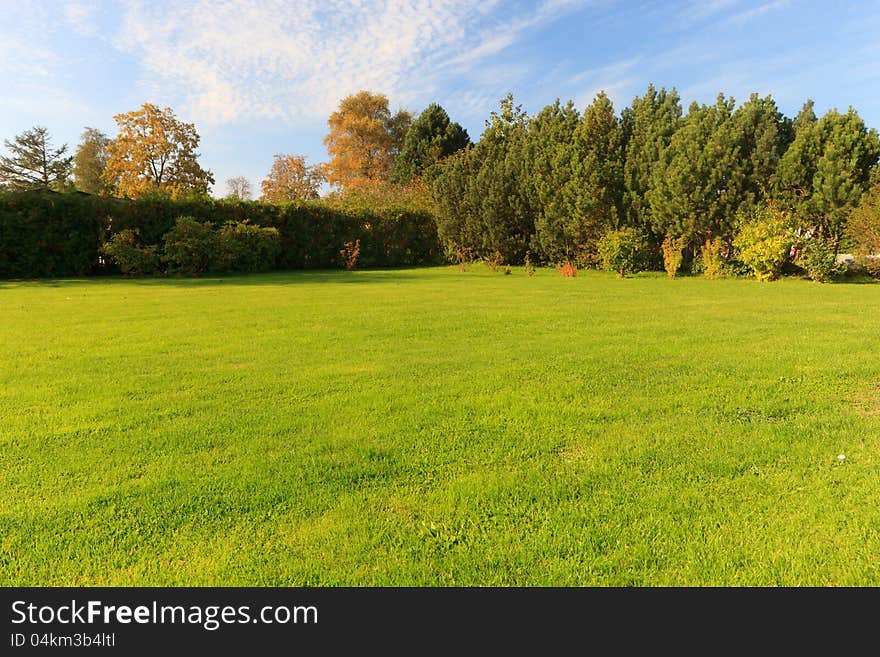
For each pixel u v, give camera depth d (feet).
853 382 14.29
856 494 8.24
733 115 56.59
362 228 75.72
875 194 45.34
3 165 153.48
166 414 12.07
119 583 6.35
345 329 23.12
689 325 23.82
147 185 106.32
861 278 49.85
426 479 8.91
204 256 60.39
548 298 35.45
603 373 15.39
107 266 59.67
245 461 9.57
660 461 9.49
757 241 49.52
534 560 6.75
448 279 53.67
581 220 60.80
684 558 6.73
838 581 6.34
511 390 13.79
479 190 68.80
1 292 39.91
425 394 13.50
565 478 8.86
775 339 20.34
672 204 54.54
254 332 22.43
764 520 7.54
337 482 8.79
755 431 10.84
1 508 7.93
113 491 8.43
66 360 17.33
